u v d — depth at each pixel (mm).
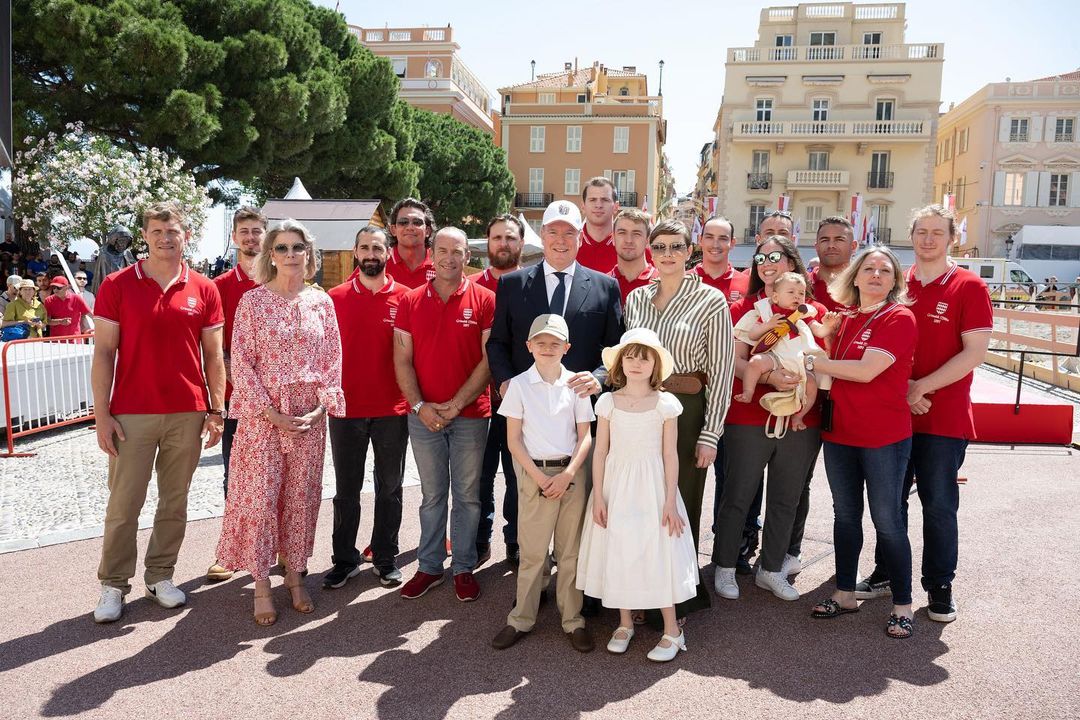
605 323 4133
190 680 3328
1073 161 40469
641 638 3783
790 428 4141
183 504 4211
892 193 38312
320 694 3221
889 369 3812
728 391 3959
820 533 5410
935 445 3969
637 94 62656
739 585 4500
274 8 19109
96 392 3926
